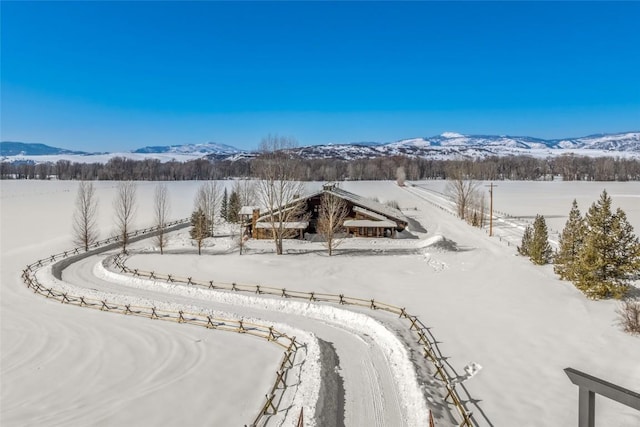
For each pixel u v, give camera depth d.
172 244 62.66
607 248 29.78
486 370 21.77
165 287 40.03
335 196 62.19
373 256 52.56
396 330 27.17
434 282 39.25
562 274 34.84
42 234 70.38
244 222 68.38
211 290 38.09
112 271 45.91
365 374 22.14
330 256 52.50
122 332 29.94
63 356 26.20
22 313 34.31
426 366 22.33
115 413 19.62
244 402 20.36
